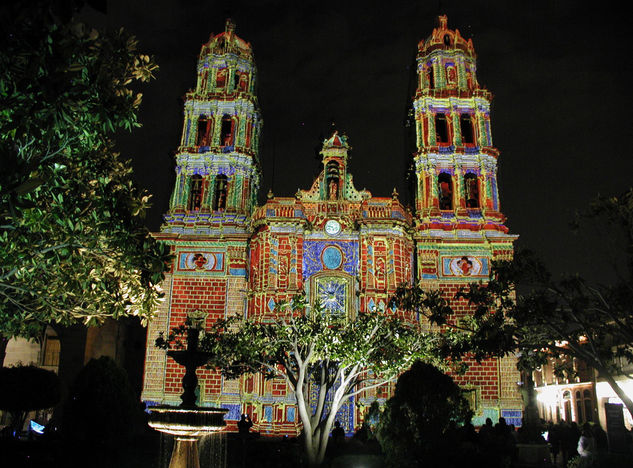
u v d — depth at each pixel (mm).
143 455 27844
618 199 21406
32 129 12383
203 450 29109
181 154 45875
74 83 13164
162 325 41031
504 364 40062
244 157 46031
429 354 28031
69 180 15102
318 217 42438
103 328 46188
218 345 28219
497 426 26266
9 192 11219
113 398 20969
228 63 48906
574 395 50719
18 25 10281
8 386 30109
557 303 22703
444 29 50219
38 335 17375
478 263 42469
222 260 42656
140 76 15594
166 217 44188
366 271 40562
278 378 38438
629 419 39500
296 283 40062
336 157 44906
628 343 22172
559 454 33094
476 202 46188
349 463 22047
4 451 21781
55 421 39844
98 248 14930
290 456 25000
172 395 39562
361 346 26562
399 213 42000
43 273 15516
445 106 47219
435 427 21172
